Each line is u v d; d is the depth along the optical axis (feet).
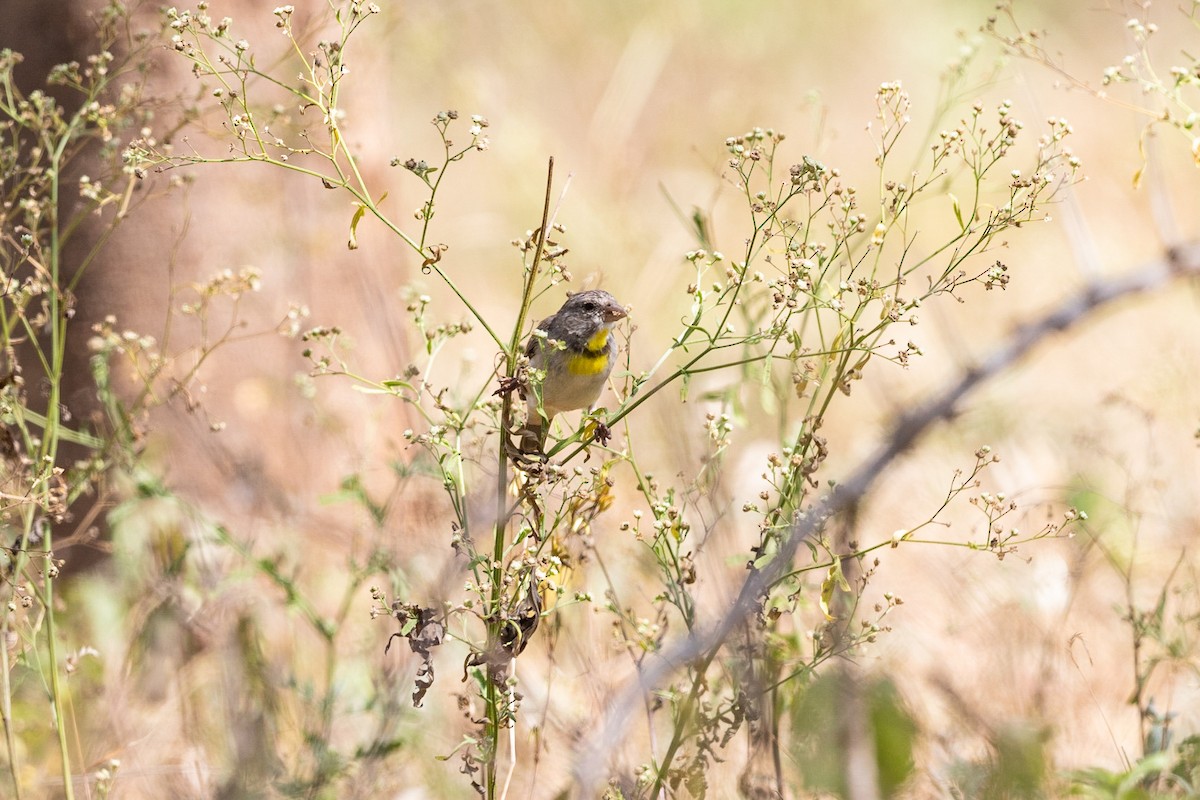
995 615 32.53
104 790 25.53
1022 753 24.07
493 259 57.26
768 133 22.72
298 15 37.83
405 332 42.37
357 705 28.78
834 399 47.06
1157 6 73.92
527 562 21.15
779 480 33.63
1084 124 66.28
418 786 27.27
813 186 21.90
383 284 42.09
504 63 68.08
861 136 66.54
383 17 42.98
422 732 28.02
